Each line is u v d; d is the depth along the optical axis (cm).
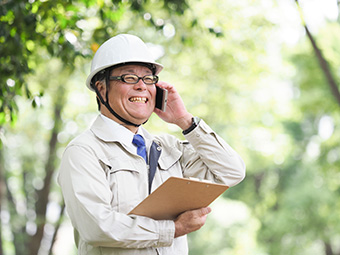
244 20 1247
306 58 1530
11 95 683
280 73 1478
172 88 376
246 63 1299
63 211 1531
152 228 318
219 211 2612
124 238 313
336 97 1062
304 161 2098
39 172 1716
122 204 328
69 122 1446
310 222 2011
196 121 373
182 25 1065
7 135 1529
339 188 1809
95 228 312
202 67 1274
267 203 2280
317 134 2055
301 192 2025
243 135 1586
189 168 378
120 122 348
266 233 2117
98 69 349
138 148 350
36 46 774
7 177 1711
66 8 689
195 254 2575
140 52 350
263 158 1802
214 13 1175
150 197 310
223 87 1324
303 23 1005
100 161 333
